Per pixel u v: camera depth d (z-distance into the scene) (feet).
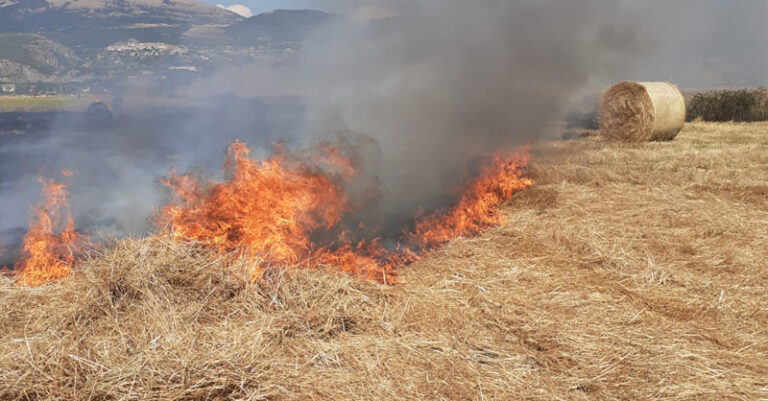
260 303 12.35
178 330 10.88
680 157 34.42
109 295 11.93
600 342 11.32
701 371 10.19
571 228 19.60
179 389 8.94
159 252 13.29
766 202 23.47
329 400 9.12
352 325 11.89
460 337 11.55
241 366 9.58
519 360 10.70
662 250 17.38
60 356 9.53
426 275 15.42
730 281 14.92
